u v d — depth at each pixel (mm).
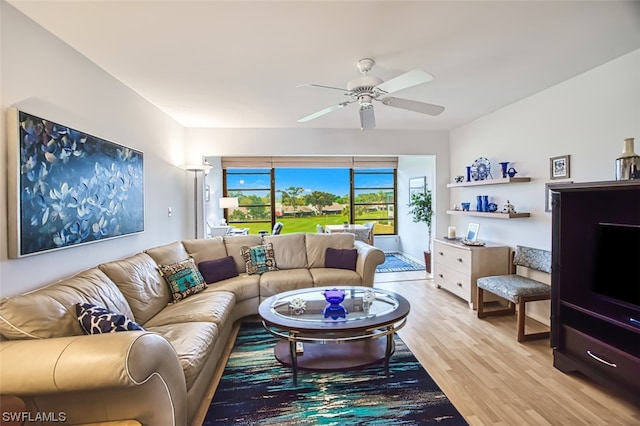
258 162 7312
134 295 2361
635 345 2006
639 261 2023
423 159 6414
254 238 4160
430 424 1829
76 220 2162
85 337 1333
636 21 1955
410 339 2918
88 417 1429
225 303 2801
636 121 2393
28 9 1744
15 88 1753
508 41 2188
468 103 3645
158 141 3686
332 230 6570
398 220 7754
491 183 3719
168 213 3992
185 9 1763
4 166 1675
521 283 3070
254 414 1943
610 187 1966
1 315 1446
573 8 1810
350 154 4895
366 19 1888
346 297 2826
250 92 3145
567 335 2334
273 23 1916
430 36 2102
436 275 4621
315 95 3232
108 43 2143
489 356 2604
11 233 1682
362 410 1965
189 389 1797
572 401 2018
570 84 2922
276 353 2469
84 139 2250
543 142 3244
